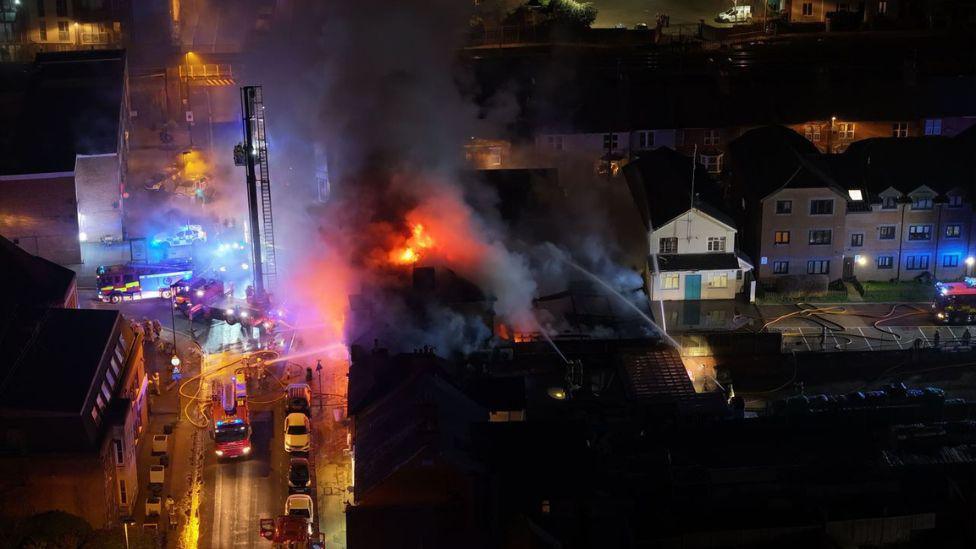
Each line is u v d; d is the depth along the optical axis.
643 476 61.00
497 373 76.00
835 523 58.19
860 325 85.75
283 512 64.25
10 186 92.19
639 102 105.25
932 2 142.38
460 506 56.19
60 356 64.81
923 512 59.22
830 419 68.88
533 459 57.72
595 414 70.56
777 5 150.62
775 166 91.62
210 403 72.56
